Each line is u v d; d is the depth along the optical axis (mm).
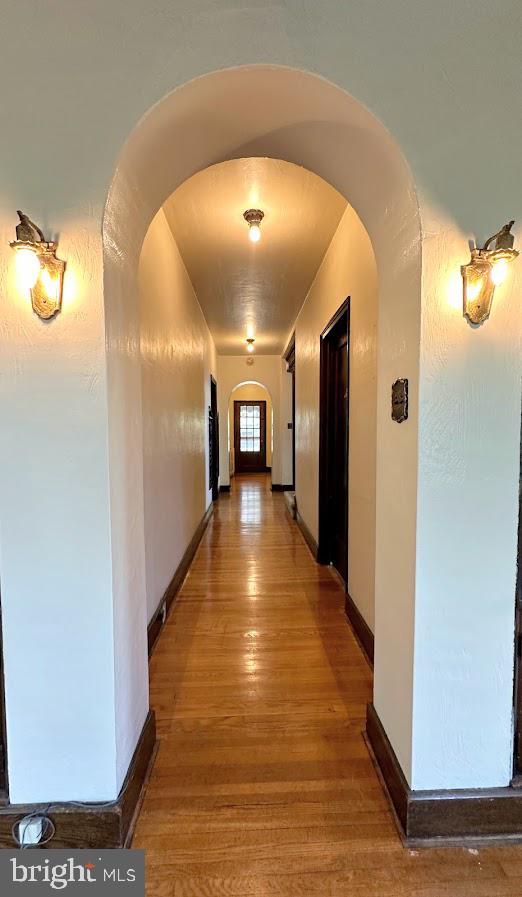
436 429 1230
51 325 1185
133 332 1472
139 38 1140
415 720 1280
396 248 1373
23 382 1193
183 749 1632
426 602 1262
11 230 1175
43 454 1207
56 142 1158
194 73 1141
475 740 1294
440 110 1182
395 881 1166
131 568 1438
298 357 5211
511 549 1269
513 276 1220
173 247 3021
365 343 2264
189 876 1176
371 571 2219
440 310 1211
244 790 1446
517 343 1233
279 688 2016
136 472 1500
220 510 6543
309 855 1231
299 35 1140
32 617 1233
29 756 1255
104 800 1264
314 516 4098
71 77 1146
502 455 1251
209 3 1131
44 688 1246
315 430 3963
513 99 1190
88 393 1201
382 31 1159
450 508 1248
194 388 4289
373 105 1170
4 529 1212
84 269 1178
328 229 2852
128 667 1386
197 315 4492
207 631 2580
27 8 1135
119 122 1153
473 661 1281
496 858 1234
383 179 1365
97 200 1167
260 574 3605
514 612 1279
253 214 2605
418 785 1290
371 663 2209
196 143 1431
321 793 1436
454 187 1197
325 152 1486
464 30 1168
